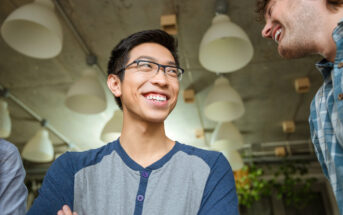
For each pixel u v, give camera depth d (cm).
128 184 107
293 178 707
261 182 661
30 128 564
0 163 130
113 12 322
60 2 309
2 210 126
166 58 122
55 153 659
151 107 113
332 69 121
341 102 106
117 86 127
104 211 102
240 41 277
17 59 393
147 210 101
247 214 721
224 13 305
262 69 418
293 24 123
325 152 124
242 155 661
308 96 477
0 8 318
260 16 149
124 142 117
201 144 625
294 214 704
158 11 321
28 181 738
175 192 106
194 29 344
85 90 329
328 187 689
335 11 115
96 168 111
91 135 585
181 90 460
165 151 117
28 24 259
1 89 448
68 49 374
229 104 373
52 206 102
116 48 129
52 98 473
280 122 559
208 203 106
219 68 276
